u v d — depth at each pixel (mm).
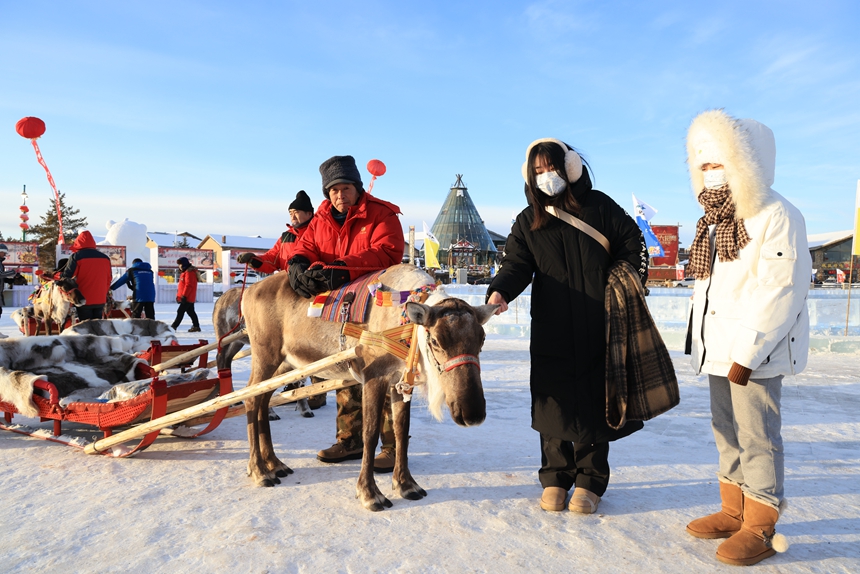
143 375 5645
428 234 26828
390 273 3867
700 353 3059
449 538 3031
